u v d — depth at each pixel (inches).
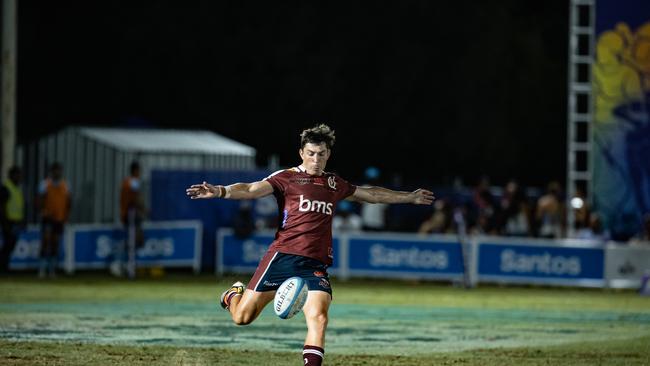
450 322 1852.9
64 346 1380.4
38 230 2947.8
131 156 3179.1
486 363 1317.7
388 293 2524.6
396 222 3654.0
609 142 2930.6
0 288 2410.2
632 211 2923.2
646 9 2903.5
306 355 995.3
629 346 1526.8
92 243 2997.0
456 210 2908.5
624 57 2913.4
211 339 1507.1
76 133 3233.3
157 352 1339.8
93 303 2076.8
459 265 2859.3
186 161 3356.3
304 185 1060.5
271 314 1889.8
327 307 1028.5
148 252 2999.5
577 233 2994.6
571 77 2994.6
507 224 3174.2
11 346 1366.9
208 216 3161.9
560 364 1322.6
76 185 3221.0
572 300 2439.7
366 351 1419.8
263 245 3006.9
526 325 1828.2
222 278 2893.7
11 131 2962.6
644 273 2842.0
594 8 2920.8
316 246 1053.2
